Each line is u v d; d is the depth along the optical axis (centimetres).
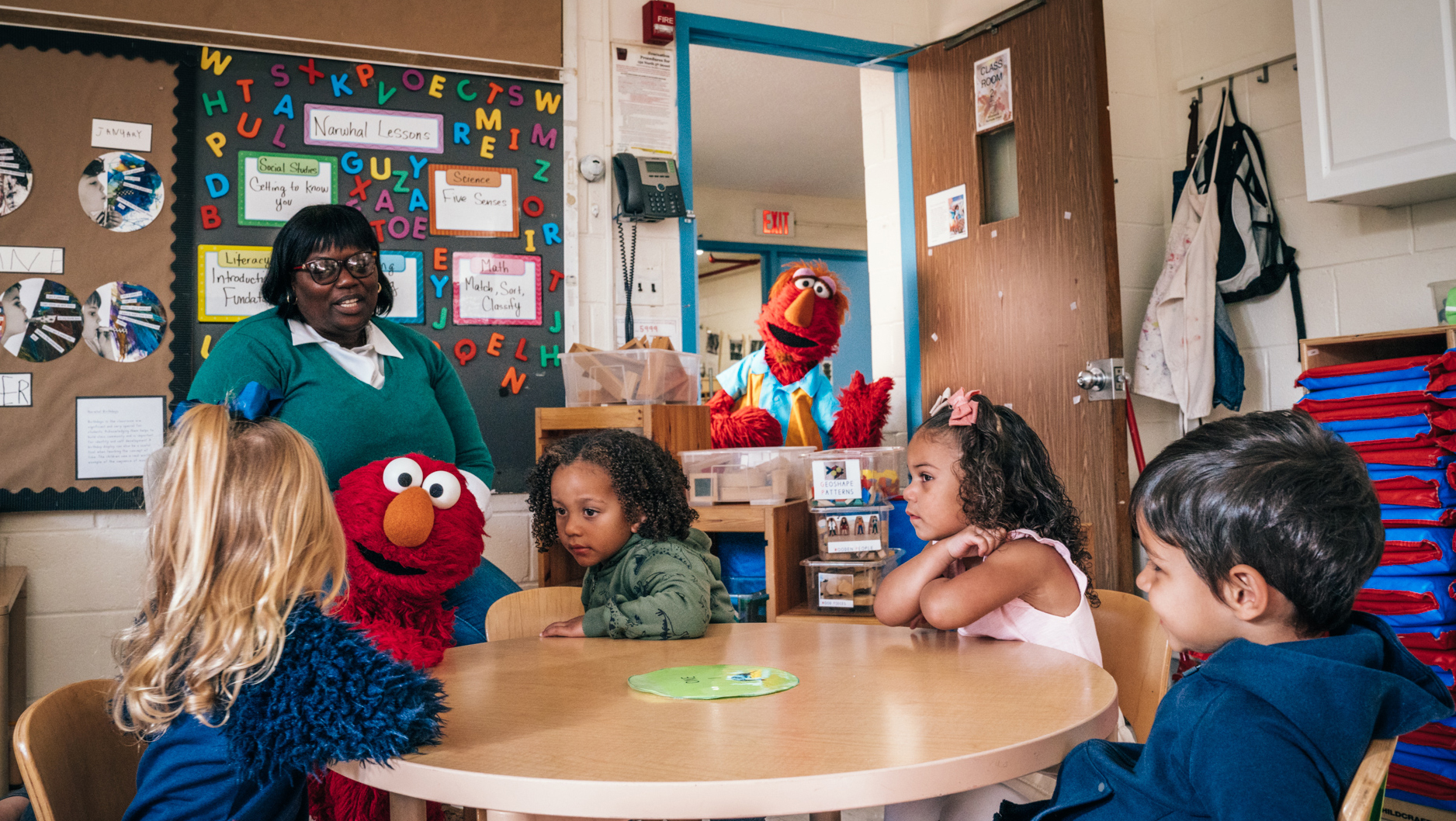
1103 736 101
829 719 99
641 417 246
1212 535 81
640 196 295
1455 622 211
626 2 306
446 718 103
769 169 638
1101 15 277
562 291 292
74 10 248
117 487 248
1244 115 318
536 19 291
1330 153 257
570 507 159
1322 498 77
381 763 89
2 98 243
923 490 154
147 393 252
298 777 96
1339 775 72
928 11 355
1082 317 279
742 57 443
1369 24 246
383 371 206
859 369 729
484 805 84
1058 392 287
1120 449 270
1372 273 282
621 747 91
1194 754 76
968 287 320
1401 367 215
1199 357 307
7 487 240
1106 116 275
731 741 92
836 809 81
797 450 243
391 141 276
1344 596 78
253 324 196
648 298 305
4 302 242
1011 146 310
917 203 340
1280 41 307
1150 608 143
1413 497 212
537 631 176
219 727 89
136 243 253
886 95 376
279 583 91
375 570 144
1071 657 127
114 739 117
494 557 282
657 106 309
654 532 161
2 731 203
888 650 133
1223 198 316
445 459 213
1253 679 75
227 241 260
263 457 95
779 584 222
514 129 288
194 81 258
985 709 102
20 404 242
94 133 250
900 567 154
